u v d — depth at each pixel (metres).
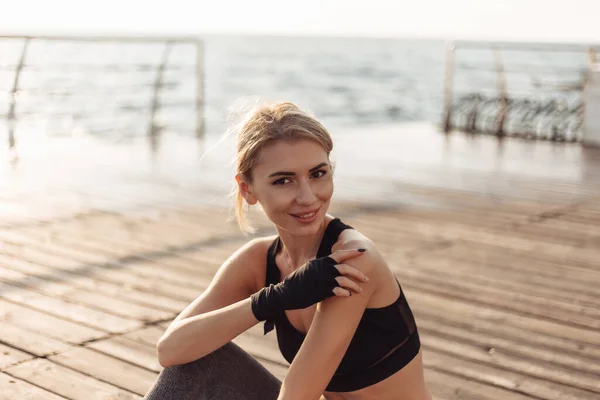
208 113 18.34
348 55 58.06
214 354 1.81
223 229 4.98
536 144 9.59
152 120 9.59
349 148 8.91
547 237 4.90
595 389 2.70
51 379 2.67
